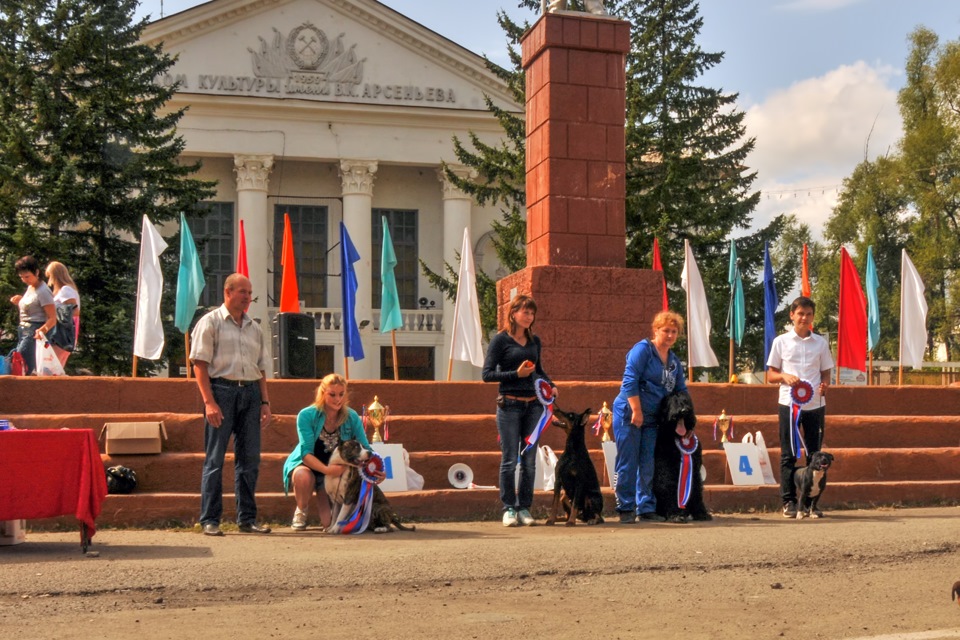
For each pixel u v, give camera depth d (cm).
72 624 576
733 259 2069
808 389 1071
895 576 723
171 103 4278
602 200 1470
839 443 1317
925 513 1128
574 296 1430
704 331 1709
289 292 1736
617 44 1486
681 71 3344
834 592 670
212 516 936
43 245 2811
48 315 1312
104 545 857
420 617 596
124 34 3077
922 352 1677
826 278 5412
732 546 803
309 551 798
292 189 4600
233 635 553
